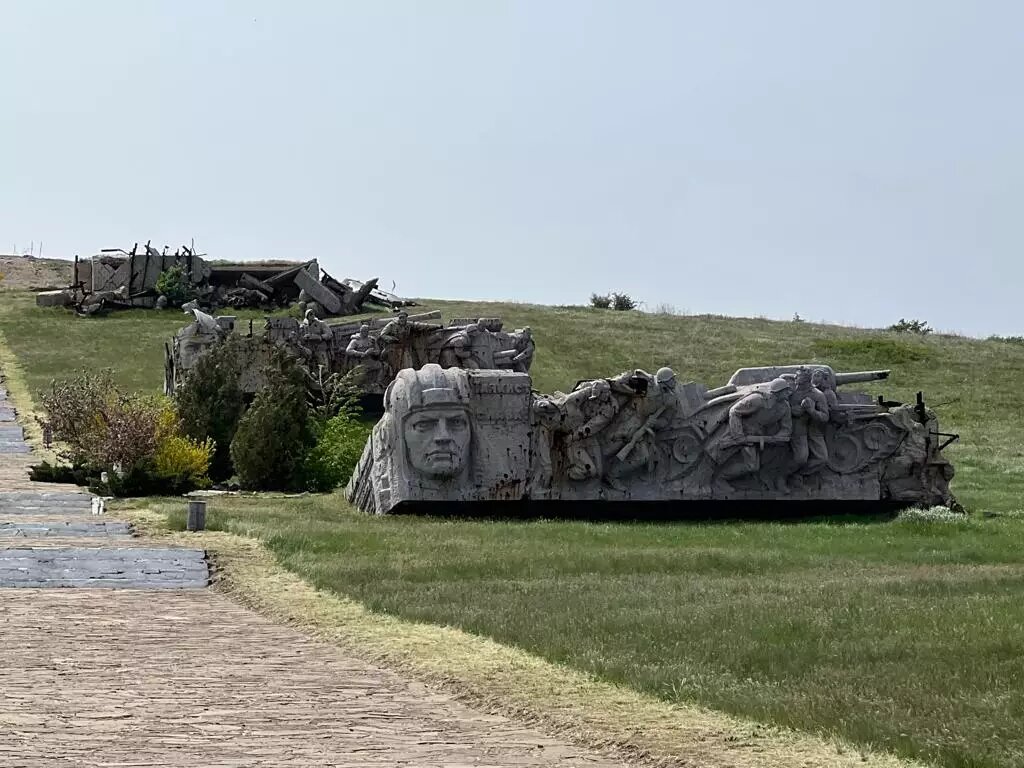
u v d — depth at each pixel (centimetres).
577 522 3700
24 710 1720
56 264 12275
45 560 2873
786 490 3981
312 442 4641
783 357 8275
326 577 2709
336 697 1848
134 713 1727
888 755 1527
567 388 7275
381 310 9412
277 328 5966
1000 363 8331
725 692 1783
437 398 3775
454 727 1705
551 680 1902
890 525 3728
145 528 3359
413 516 3747
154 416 4362
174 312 9125
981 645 1995
